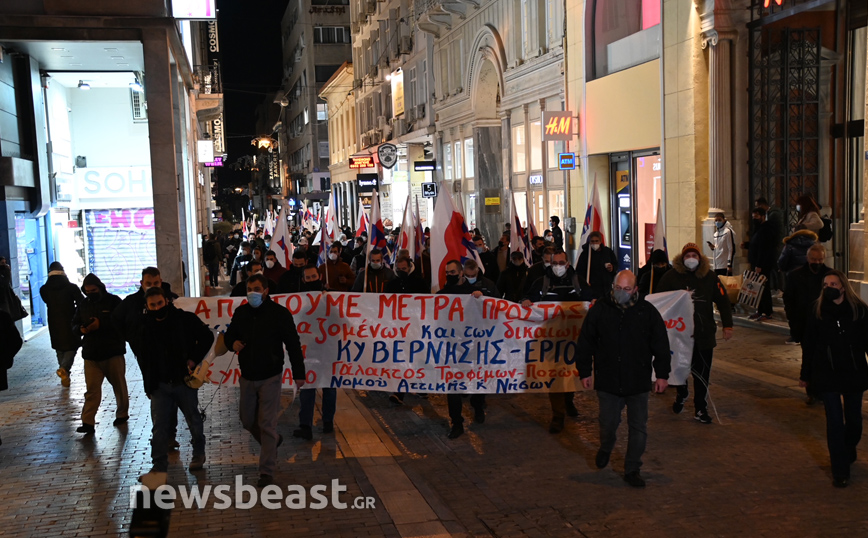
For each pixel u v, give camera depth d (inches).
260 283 266.8
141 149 836.0
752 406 342.6
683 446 292.5
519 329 333.1
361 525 227.6
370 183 1770.4
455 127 1294.3
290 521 231.6
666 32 665.0
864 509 228.4
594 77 815.1
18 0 604.7
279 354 269.6
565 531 220.7
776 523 220.4
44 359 523.8
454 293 343.6
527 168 1032.8
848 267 573.6
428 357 335.9
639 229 764.6
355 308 336.2
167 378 267.3
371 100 1920.5
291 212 2915.8
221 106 1348.4
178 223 644.1
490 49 1091.3
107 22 614.5
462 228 373.4
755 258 532.1
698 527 219.6
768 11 593.6
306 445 311.7
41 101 687.7
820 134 614.2
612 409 262.4
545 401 374.9
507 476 269.1
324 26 2684.5
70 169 795.4
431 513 235.0
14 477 279.6
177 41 677.9
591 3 805.2
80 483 271.9
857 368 244.7
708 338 320.5
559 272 341.1
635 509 234.5
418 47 1461.6
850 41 568.4
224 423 346.6
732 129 623.8
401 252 401.1
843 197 578.9
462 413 358.0
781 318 528.4
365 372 335.0
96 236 818.8
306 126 2805.1
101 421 357.1
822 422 315.6
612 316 257.9
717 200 625.6
